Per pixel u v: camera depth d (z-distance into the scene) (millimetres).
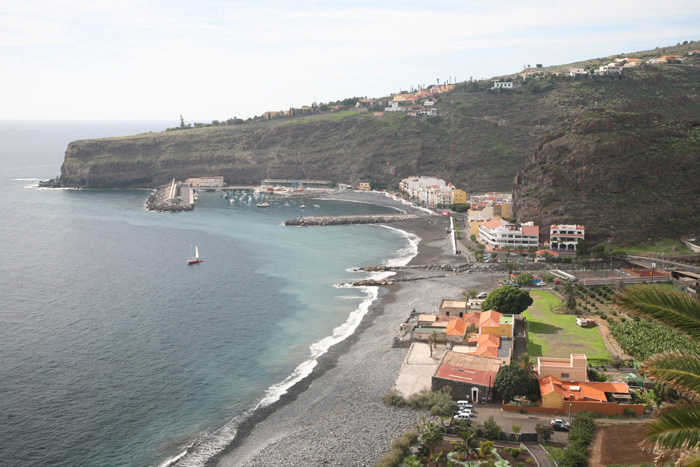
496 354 128250
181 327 160375
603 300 174375
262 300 186000
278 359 138875
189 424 108688
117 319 166625
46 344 146750
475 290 181250
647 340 129125
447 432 99750
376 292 195750
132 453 99312
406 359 132875
